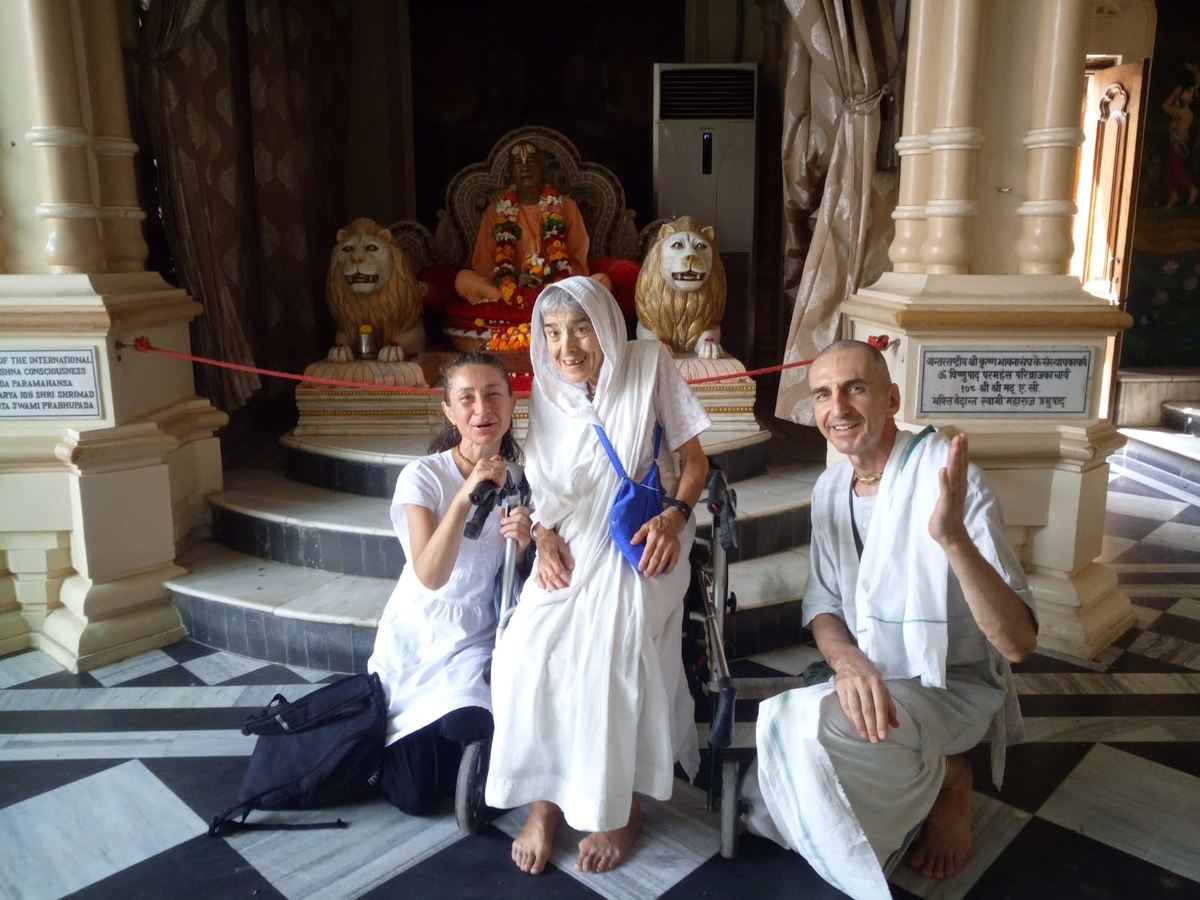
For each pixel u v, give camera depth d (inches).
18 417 128.0
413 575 98.9
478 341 197.0
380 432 169.2
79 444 125.3
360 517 141.9
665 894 83.0
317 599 129.1
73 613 131.4
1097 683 120.7
